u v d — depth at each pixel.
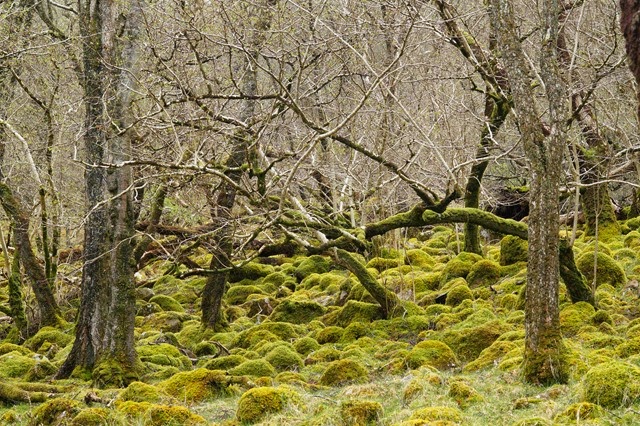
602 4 17.25
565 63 16.12
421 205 14.55
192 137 13.52
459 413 8.31
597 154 17.23
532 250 9.71
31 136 20.44
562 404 8.38
